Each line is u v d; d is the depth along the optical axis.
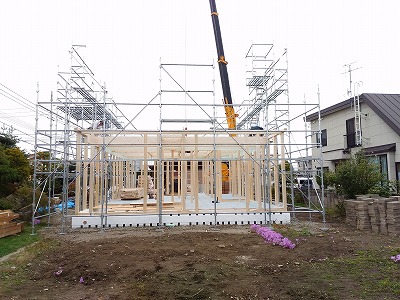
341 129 16.73
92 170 10.62
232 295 4.51
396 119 12.92
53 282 5.22
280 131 11.04
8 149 16.25
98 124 12.96
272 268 5.66
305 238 8.26
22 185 13.34
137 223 10.42
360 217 9.55
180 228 10.02
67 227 10.55
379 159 13.72
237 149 13.19
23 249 7.62
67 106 11.36
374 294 4.54
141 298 4.44
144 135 10.64
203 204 12.81
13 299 4.53
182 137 10.85
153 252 6.70
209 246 7.31
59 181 18.73
